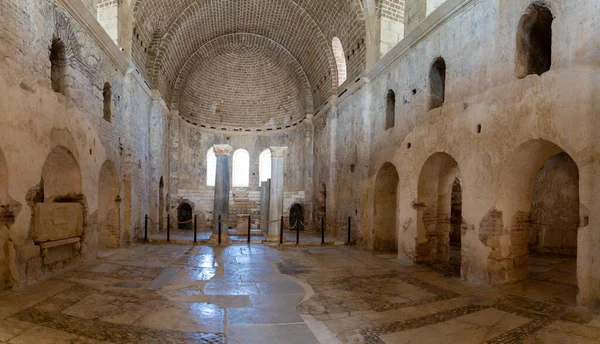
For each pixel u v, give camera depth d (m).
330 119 17.95
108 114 11.54
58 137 8.09
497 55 7.55
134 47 13.77
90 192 9.80
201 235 16.27
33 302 6.01
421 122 10.15
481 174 7.86
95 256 10.16
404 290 7.48
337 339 4.98
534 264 10.11
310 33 18.20
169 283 7.76
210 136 24.14
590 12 5.82
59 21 8.16
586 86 5.80
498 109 7.47
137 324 5.33
